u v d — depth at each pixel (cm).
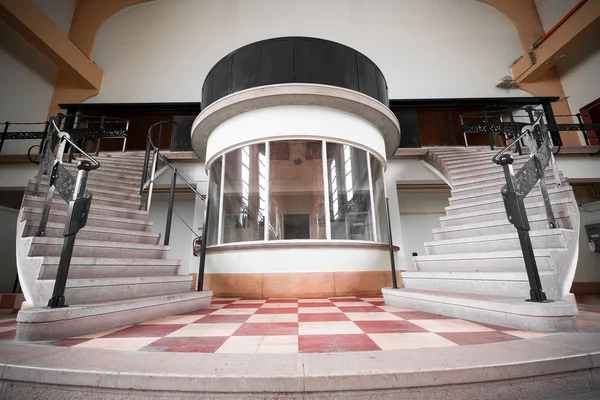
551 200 264
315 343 141
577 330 152
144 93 838
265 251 371
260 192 390
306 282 361
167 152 581
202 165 598
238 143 408
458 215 336
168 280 275
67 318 159
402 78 852
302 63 408
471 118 748
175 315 237
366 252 391
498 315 175
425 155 611
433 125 738
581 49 788
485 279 216
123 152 643
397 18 927
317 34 902
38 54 774
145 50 891
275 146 398
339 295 362
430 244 321
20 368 103
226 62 443
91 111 766
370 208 414
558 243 220
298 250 368
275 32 905
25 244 223
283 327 184
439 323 187
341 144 409
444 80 852
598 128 591
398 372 97
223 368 102
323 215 382
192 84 850
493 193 357
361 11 933
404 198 718
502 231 279
